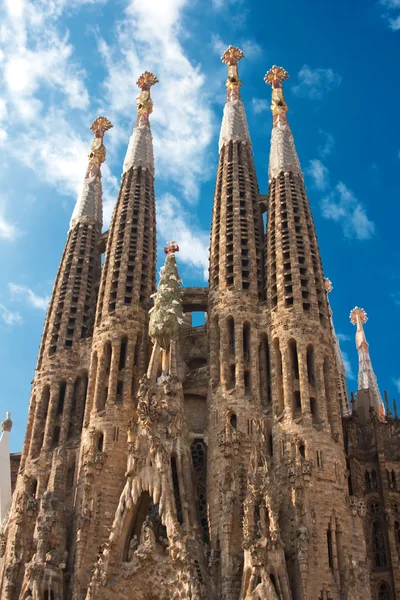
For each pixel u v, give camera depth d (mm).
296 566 52375
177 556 53875
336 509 55281
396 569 63000
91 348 72750
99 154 93562
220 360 66562
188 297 78562
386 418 74000
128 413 66375
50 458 66688
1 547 64312
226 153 82625
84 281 79312
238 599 52906
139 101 95000
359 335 115312
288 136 81500
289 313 65688
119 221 80625
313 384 62531
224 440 60312
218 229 76312
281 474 57969
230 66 93188
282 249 70438
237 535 55812
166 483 57531
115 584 54469
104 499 61281
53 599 55812
